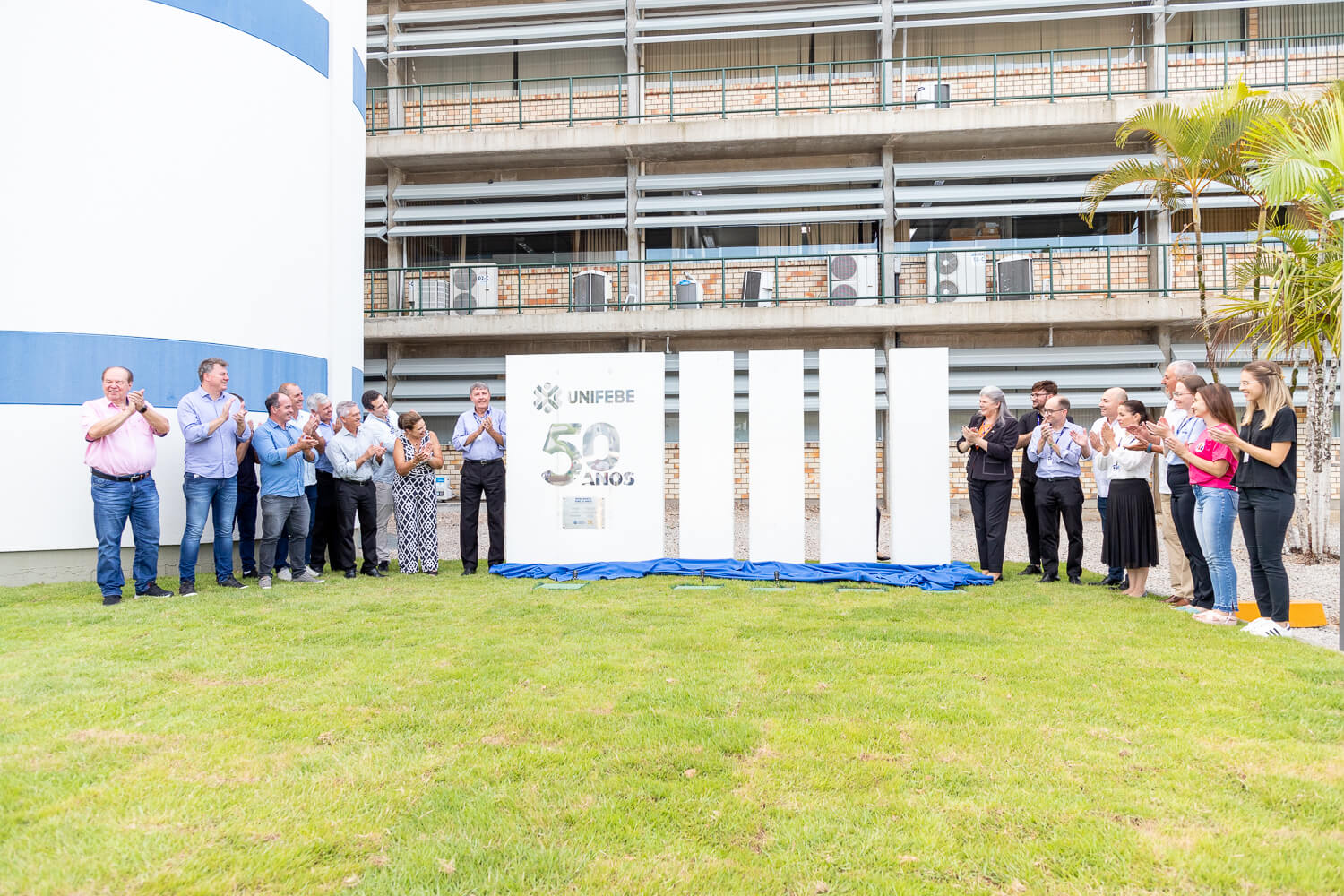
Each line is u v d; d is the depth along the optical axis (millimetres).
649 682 4316
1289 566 9469
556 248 17781
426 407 17391
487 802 2861
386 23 17688
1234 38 16359
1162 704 3932
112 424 6500
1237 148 9500
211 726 3629
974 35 16922
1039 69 16641
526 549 8523
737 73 17328
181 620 5867
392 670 4551
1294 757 3266
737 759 3291
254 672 4508
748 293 16766
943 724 3668
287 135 9180
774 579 8016
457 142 16906
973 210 16234
